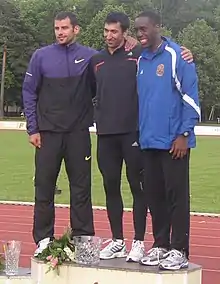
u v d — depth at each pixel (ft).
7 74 209.36
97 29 214.07
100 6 244.83
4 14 210.38
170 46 17.15
